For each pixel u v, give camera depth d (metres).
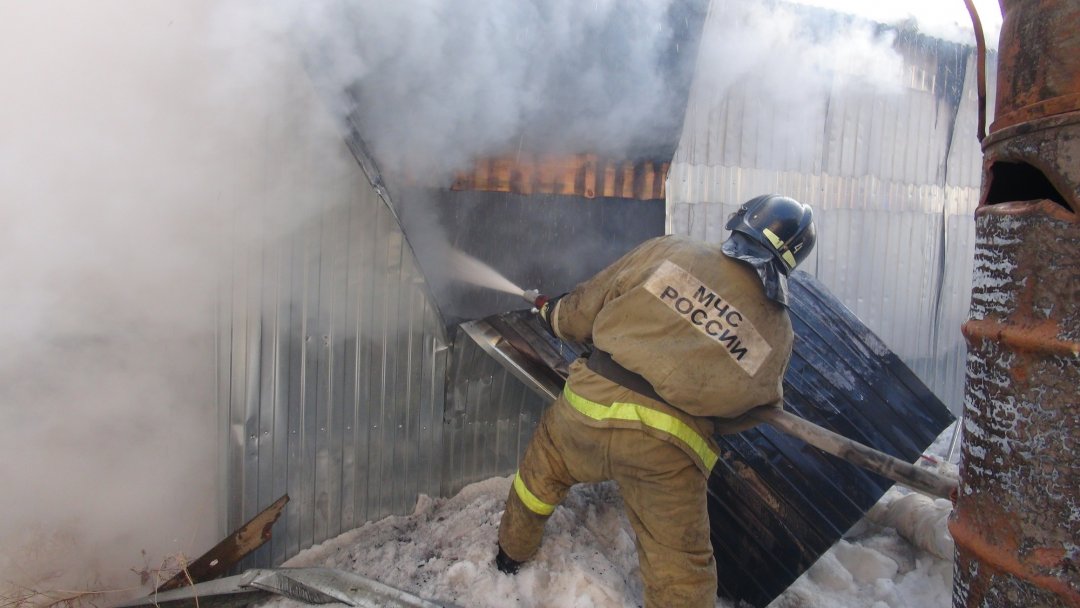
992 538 1.32
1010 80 1.32
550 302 2.60
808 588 2.84
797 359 3.01
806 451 2.84
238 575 2.41
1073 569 1.18
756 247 2.16
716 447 2.25
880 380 3.07
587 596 2.42
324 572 2.39
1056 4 1.20
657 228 3.42
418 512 3.03
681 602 2.11
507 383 3.19
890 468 1.77
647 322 2.12
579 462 2.27
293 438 2.73
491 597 2.41
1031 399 1.24
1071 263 1.18
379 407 2.89
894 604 2.77
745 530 2.69
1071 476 1.18
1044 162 1.22
